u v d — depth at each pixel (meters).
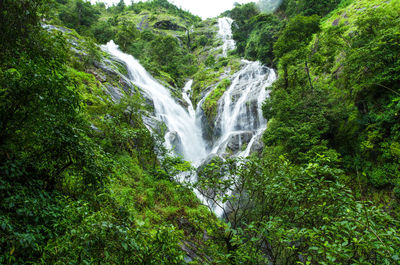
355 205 2.74
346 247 2.42
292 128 13.23
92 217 2.35
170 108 29.80
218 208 11.37
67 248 2.43
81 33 39.91
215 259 3.69
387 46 10.91
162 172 11.05
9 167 3.26
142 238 2.53
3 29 3.97
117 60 28.62
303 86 16.52
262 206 3.78
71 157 4.05
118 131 10.09
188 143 28.27
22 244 2.51
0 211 2.89
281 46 18.48
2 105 3.17
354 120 12.69
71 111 4.16
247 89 30.66
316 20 17.02
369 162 11.11
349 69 13.59
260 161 3.85
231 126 28.06
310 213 3.09
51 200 3.78
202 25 82.50
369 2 23.19
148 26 79.88
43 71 3.68
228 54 55.03
